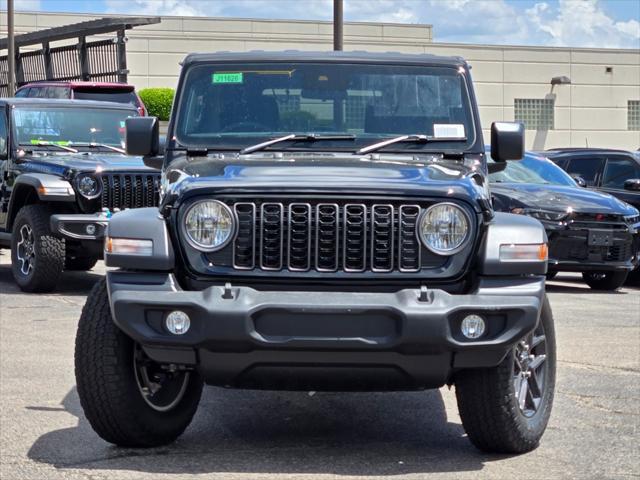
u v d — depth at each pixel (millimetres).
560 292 13547
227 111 6590
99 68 29672
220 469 5473
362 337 5180
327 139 6461
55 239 12125
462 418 5699
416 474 5406
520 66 42469
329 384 5402
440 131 6535
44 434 6156
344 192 5438
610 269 13008
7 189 13000
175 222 5500
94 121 13672
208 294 5234
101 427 5730
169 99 38781
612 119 43531
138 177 12312
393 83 6652
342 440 6117
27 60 33594
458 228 5457
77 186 12055
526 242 5438
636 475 5418
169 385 5980
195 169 5859
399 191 5445
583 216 12906
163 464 5562
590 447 5973
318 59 6719
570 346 9219
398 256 5449
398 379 5359
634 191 14898
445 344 5184
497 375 5516
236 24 52844
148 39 42375
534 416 5848
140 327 5305
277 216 5449
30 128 13250
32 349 8781
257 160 6125
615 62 43469
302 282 5465
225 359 5277
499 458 5738
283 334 5191
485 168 6438
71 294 12352
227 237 5441
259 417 6680
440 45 42188
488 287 5363
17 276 12539
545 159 14641
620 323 10602
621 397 7258
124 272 5488
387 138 6504
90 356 5609
